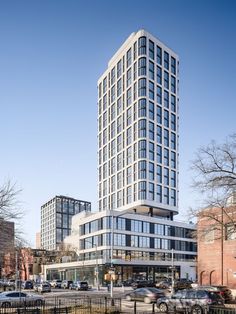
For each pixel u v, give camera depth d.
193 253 113.50
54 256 120.50
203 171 29.39
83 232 105.06
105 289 73.31
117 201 123.94
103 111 140.75
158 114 122.06
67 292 61.50
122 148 124.69
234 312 18.97
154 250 103.31
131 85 124.56
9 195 34.75
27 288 72.06
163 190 118.50
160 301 29.34
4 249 31.91
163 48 128.62
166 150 122.56
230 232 31.92
